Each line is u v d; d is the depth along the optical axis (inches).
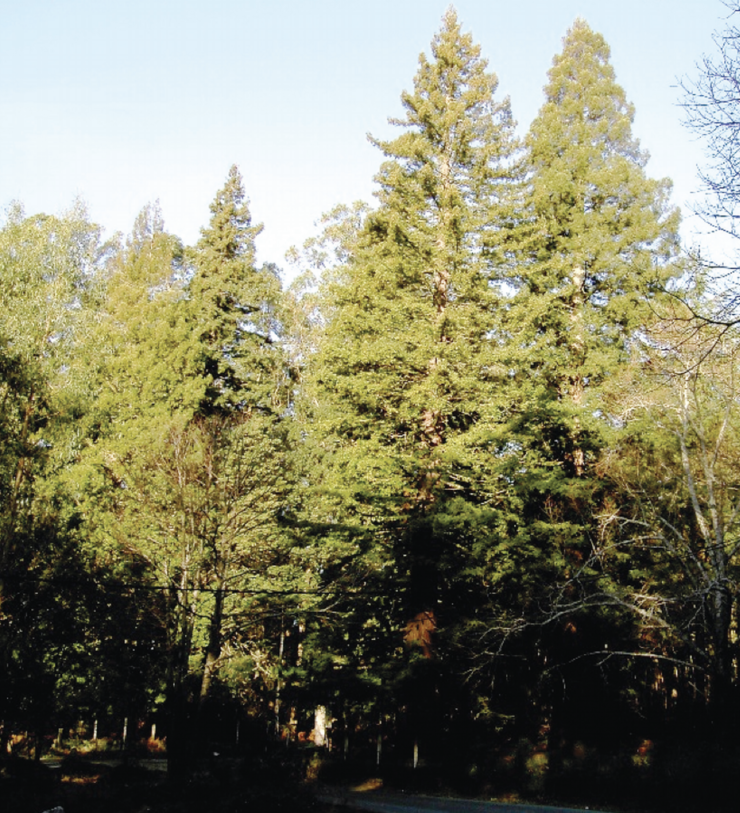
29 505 820.6
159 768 1102.4
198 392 1149.7
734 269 313.9
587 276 1144.8
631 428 896.9
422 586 895.7
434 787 922.1
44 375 850.8
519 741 908.0
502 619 838.5
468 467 974.4
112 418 1095.6
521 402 994.7
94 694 866.8
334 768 1047.6
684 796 704.4
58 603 828.0
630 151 1184.8
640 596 762.8
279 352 1418.6
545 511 929.5
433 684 889.5
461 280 970.1
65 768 930.7
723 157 306.5
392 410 984.3
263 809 668.1
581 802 780.0
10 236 909.8
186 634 821.2
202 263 1422.2
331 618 912.3
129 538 872.9
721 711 726.5
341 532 943.7
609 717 914.7
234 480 888.3
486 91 1047.0
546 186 1135.6
